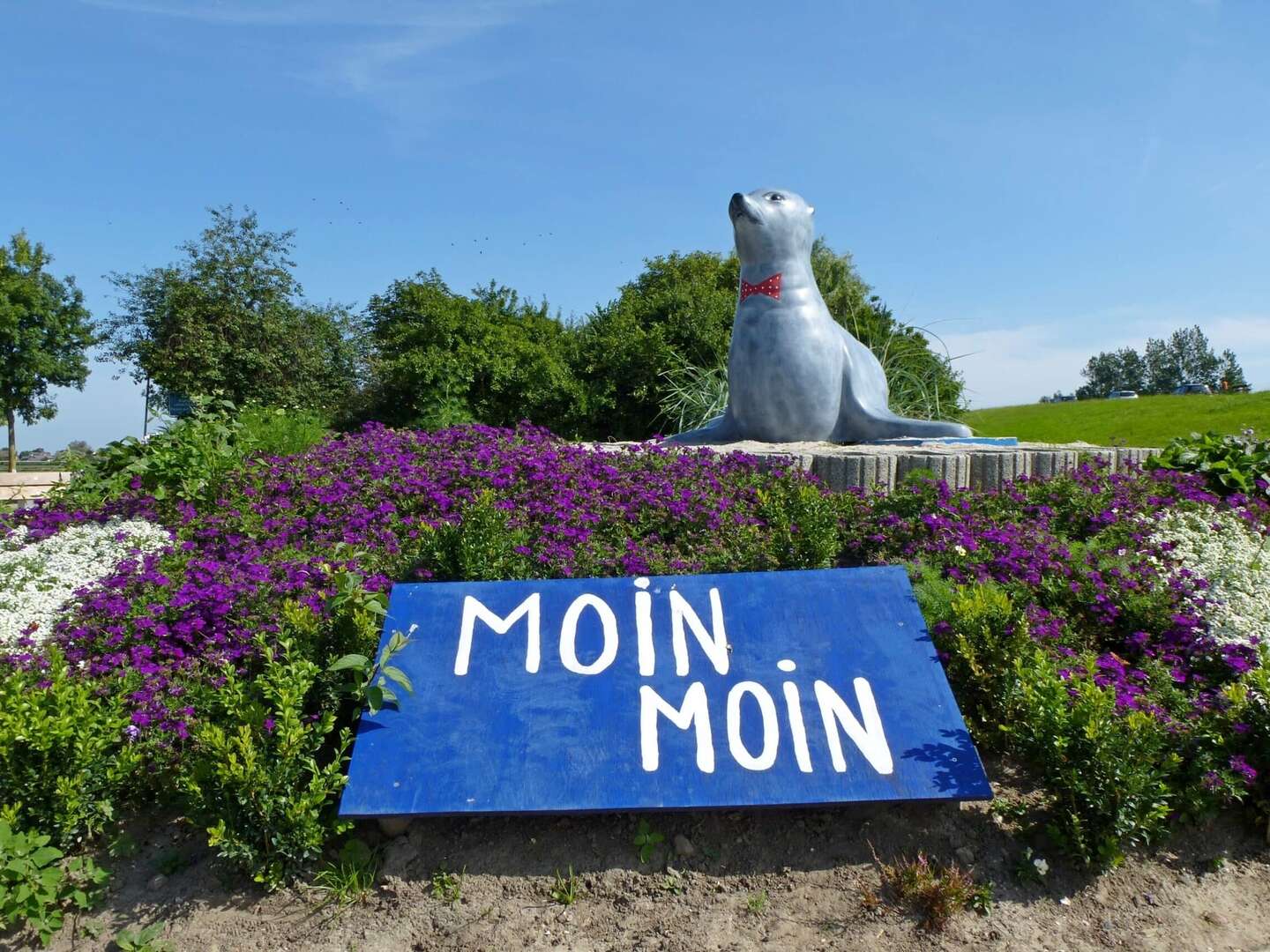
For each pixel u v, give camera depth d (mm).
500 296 27406
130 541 5398
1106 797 2865
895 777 3021
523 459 5902
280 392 22594
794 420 7754
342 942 2732
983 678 3494
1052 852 2965
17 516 6031
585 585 3814
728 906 2820
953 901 2766
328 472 6098
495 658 3516
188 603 4086
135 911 2861
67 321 29719
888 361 12336
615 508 5277
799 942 2680
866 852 2980
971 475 6219
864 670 3406
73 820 2986
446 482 5742
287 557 4875
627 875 2938
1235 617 4160
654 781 3037
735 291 27109
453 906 2844
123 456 6523
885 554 4918
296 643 3553
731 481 5848
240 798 2844
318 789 2963
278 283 23266
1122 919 2754
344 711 3531
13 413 29281
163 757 3219
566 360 19109
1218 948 2654
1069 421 27422
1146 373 88938
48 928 2754
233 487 5934
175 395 22516
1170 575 4578
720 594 3740
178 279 22469
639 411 17188
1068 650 3797
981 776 3016
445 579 4473
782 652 3490
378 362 22516
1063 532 5246
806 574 3814
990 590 3846
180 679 3707
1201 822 3117
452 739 3195
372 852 3020
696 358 17094
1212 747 3201
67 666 3635
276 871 2910
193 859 3043
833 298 19172
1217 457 6578
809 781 3018
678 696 3322
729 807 2967
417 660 3516
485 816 3127
